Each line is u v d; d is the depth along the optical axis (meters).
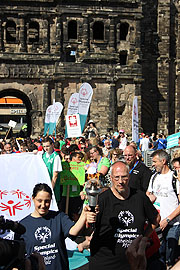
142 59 66.12
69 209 21.59
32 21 61.75
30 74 61.78
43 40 62.03
